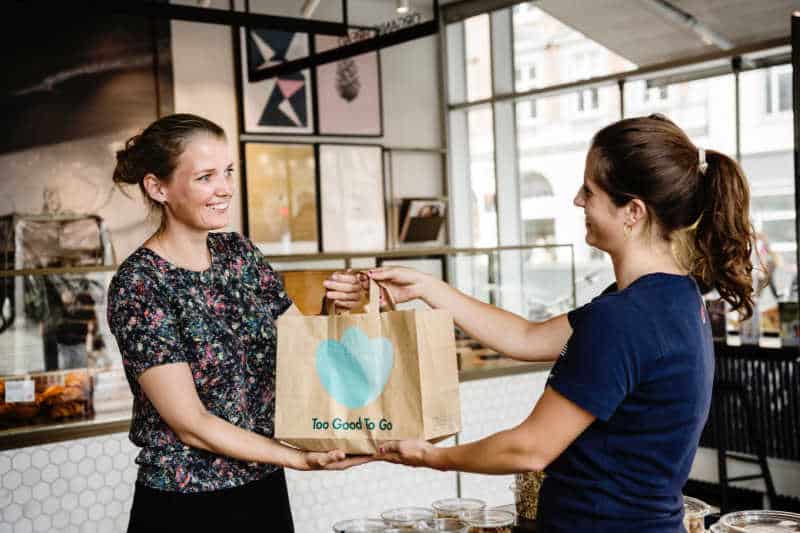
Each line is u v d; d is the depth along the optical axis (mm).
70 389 3098
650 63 6242
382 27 4125
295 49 7008
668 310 1354
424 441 1565
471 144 8016
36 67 5930
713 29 5742
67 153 6043
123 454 2961
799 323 5105
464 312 1896
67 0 3604
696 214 1414
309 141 7184
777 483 5309
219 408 1721
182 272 1718
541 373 3990
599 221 1439
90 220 6109
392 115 7742
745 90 5730
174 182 1689
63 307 3162
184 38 6539
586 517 1390
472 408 3727
